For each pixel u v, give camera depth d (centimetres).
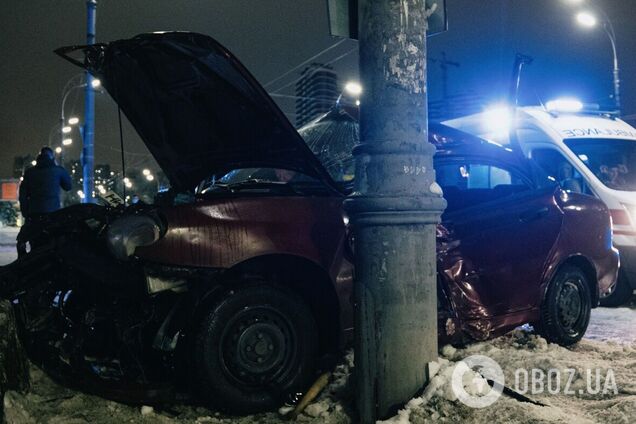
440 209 360
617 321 719
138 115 506
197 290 368
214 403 363
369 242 353
